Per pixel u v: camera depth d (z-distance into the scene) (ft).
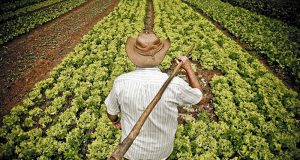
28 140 21.89
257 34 45.27
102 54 37.68
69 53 41.50
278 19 58.34
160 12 60.34
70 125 24.18
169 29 48.11
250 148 19.92
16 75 35.29
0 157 20.67
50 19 63.31
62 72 32.81
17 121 24.89
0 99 29.89
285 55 36.32
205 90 28.76
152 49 9.35
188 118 22.66
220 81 28.94
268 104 24.75
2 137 23.29
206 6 67.15
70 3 84.84
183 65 10.06
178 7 66.23
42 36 51.70
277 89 27.37
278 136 20.92
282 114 23.97
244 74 30.91
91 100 26.18
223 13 59.06
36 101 27.78
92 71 32.60
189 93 9.43
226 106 24.39
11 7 81.20
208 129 21.86
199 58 35.68
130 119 9.68
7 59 41.04
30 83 33.19
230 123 22.94
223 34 44.32
